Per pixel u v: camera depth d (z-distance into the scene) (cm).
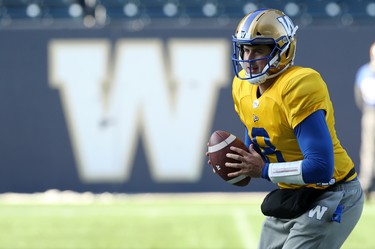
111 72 3728
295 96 1485
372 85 3641
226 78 3722
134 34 3719
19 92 3750
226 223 3147
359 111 3725
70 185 3769
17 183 3775
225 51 3716
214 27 3706
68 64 3734
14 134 3756
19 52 3738
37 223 3178
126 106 3731
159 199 3703
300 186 1612
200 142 3741
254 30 1544
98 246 2748
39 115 3750
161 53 3719
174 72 3725
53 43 3734
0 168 3775
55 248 2719
